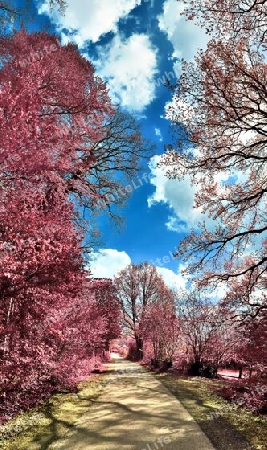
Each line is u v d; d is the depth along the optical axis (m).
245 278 9.85
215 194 10.12
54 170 5.02
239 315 7.89
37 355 6.05
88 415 8.07
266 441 5.61
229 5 7.15
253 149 9.45
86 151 8.35
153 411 8.32
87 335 11.10
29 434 6.29
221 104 8.34
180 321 17.08
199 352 16.45
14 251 4.70
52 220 5.12
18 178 4.41
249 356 6.42
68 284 5.67
